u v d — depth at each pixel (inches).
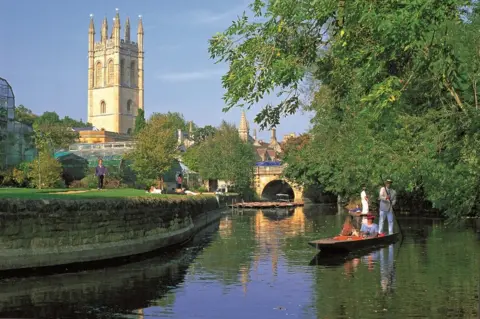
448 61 346.3
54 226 647.8
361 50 399.9
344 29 362.3
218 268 689.0
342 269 663.1
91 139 4601.4
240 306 471.2
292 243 989.2
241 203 3053.6
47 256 632.4
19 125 1863.9
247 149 3545.8
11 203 599.8
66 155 2388.0
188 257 803.4
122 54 6948.8
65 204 662.5
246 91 383.9
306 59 426.0
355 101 515.5
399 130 705.0
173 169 3034.0
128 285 572.4
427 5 319.3
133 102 7101.4
